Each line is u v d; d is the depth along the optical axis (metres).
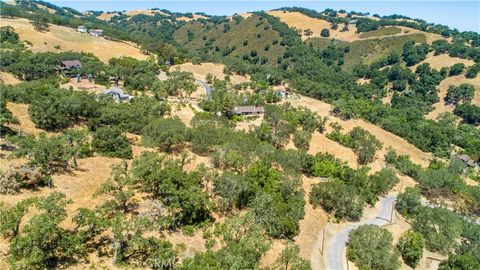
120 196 66.25
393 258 75.06
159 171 73.94
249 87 193.00
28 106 99.56
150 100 131.12
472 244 88.56
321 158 114.06
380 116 191.00
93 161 83.06
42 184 69.19
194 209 68.88
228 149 93.38
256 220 73.38
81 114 101.88
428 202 113.31
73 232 57.94
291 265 65.19
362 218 94.25
